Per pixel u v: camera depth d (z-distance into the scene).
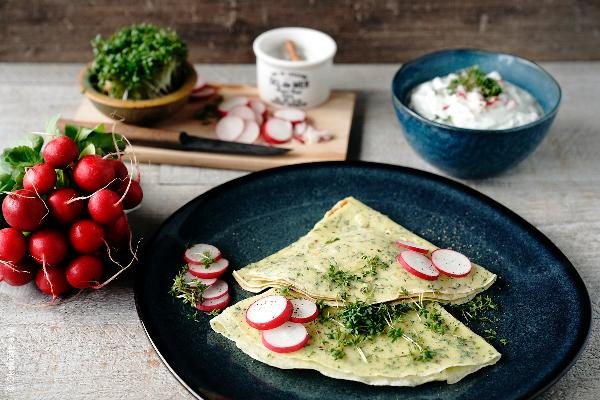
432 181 0.69
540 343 0.57
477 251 0.64
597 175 0.75
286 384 0.54
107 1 0.88
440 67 0.79
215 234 0.65
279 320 0.56
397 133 0.81
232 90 0.85
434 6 0.89
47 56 0.92
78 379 0.56
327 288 0.59
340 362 0.54
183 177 0.74
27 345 0.58
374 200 0.68
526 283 0.61
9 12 0.88
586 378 0.57
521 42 0.92
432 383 0.54
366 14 0.89
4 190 0.57
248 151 0.74
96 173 0.57
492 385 0.54
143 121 0.75
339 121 0.80
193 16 0.89
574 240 0.68
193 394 0.52
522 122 0.71
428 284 0.59
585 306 0.58
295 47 0.84
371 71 0.92
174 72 0.77
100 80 0.74
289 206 0.68
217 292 0.60
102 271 0.60
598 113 0.84
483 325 0.58
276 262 0.62
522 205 0.71
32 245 0.57
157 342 0.55
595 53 0.93
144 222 0.68
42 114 0.82
